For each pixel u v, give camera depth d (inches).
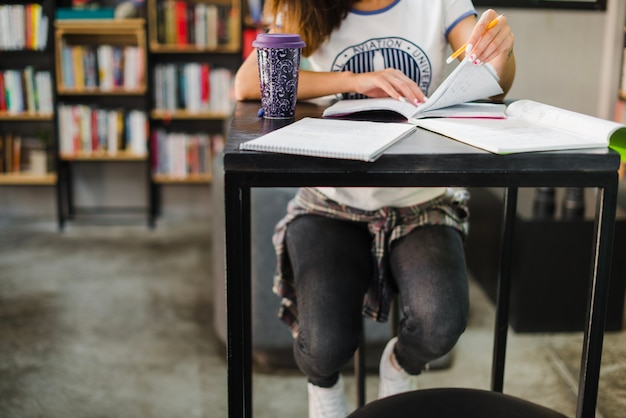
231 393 45.0
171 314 121.0
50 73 174.4
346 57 60.1
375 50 59.8
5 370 100.6
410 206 55.7
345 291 53.5
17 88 174.4
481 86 49.8
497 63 55.3
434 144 42.2
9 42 171.8
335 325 52.2
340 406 56.5
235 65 184.5
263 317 95.4
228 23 175.2
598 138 42.4
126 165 187.6
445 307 51.1
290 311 60.1
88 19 170.7
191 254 154.2
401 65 60.0
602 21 123.8
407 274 53.2
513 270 110.7
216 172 103.0
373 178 40.1
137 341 110.4
